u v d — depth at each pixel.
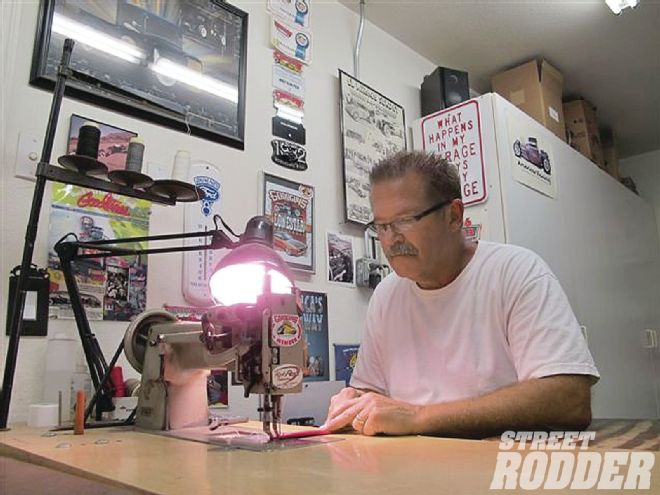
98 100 1.46
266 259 0.99
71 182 1.18
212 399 1.54
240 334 0.93
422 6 2.51
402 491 0.51
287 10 2.13
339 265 2.10
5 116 1.28
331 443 0.87
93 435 1.00
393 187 1.24
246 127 1.86
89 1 1.49
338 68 2.33
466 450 0.75
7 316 1.23
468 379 1.27
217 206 1.69
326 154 2.16
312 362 1.90
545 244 2.37
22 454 0.83
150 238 1.27
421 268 1.28
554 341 1.12
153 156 1.56
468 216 2.21
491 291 1.29
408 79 2.77
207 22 1.80
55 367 1.25
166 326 1.15
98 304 1.37
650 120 3.82
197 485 0.56
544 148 2.54
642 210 3.91
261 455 0.76
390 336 1.44
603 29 2.73
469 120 2.29
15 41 1.33
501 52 2.91
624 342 3.06
